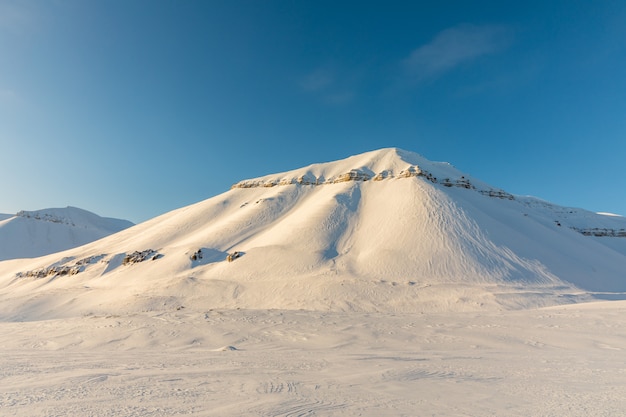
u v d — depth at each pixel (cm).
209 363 1050
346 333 1786
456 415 570
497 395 698
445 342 1523
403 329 1877
